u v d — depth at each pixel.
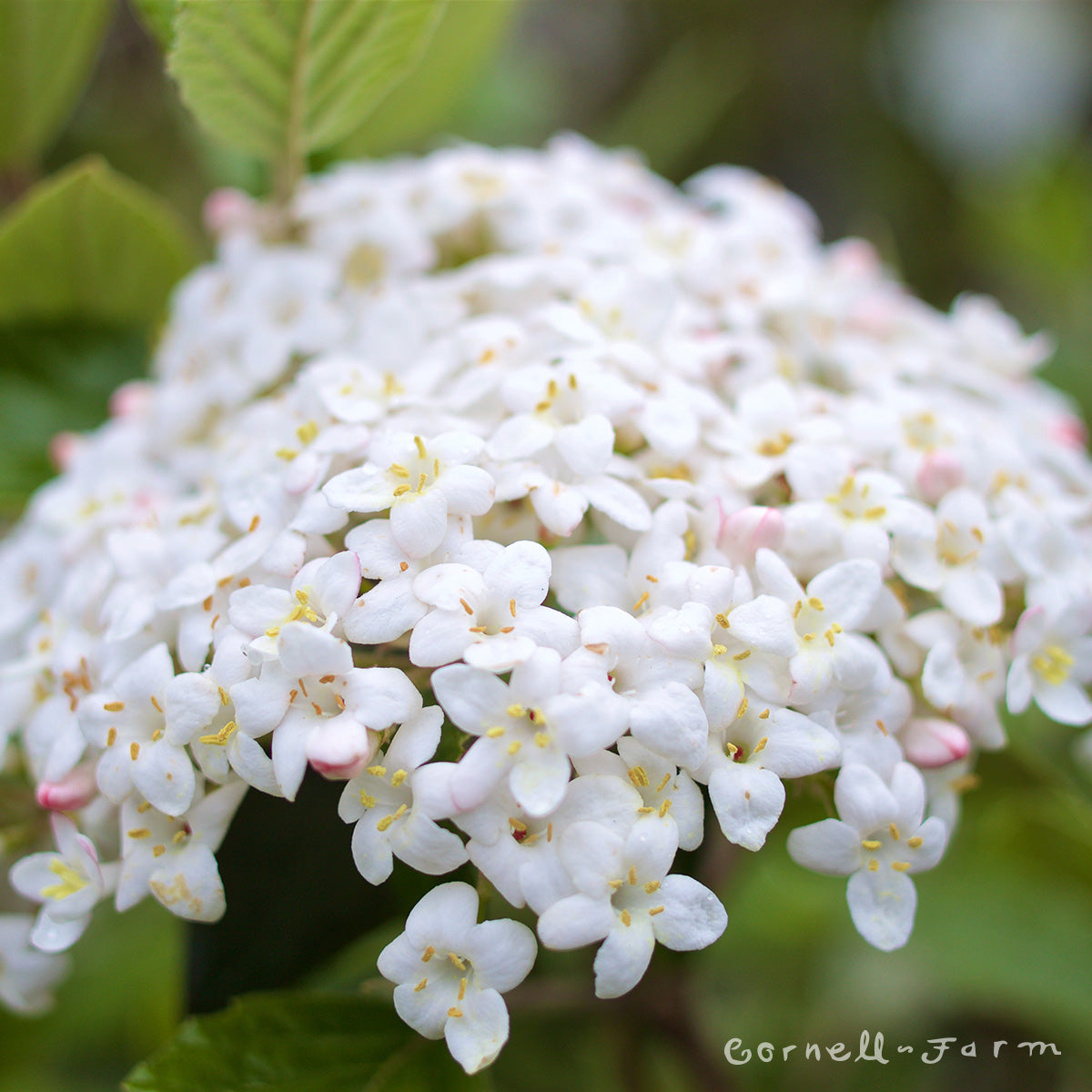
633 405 0.18
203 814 0.17
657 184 0.24
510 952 0.16
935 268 0.43
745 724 0.17
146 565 0.18
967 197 0.38
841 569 0.17
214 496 0.19
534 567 0.17
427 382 0.19
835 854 0.17
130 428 0.21
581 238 0.21
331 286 0.20
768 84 0.44
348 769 0.16
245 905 0.18
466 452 0.17
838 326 0.22
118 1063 0.25
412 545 0.17
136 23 0.29
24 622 0.19
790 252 0.22
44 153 0.29
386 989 0.18
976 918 0.24
